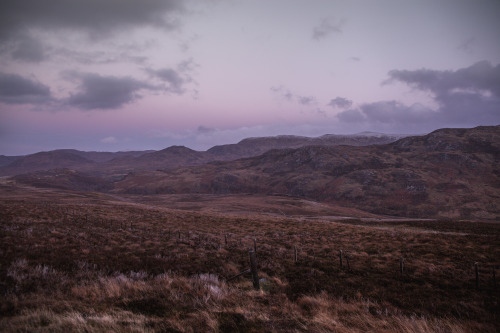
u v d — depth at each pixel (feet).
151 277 37.96
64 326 18.02
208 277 38.83
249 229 109.81
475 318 30.68
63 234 65.31
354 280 44.88
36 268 36.35
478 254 64.59
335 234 98.53
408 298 37.19
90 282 33.12
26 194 427.33
